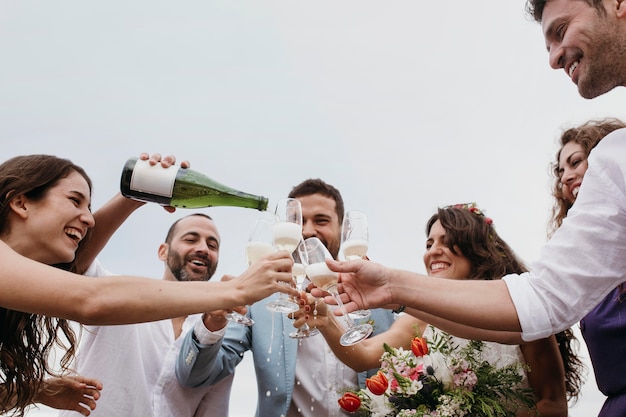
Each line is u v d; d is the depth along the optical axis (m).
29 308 1.77
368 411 2.53
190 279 3.61
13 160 2.29
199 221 3.74
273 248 2.41
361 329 2.25
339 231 3.68
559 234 1.96
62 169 2.31
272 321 3.27
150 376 3.26
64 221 2.24
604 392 2.25
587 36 1.85
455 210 3.19
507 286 1.95
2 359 2.29
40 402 2.52
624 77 1.89
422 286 2.00
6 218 2.20
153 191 2.46
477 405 2.34
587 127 3.03
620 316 2.17
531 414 2.48
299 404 3.11
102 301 1.78
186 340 3.14
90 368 3.04
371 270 2.02
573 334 3.07
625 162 1.80
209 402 3.31
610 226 1.84
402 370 2.45
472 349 2.58
